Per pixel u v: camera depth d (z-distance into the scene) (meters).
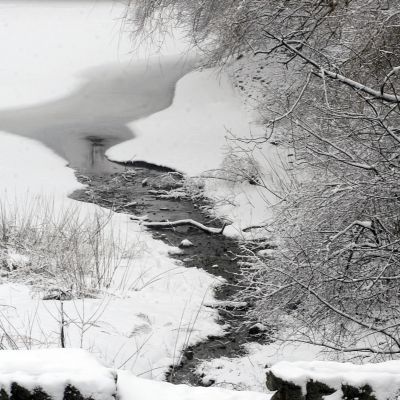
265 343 13.94
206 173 26.45
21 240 17.34
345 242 12.54
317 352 12.80
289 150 25.08
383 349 11.38
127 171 28.05
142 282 16.66
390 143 12.86
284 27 21.41
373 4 15.39
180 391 4.49
